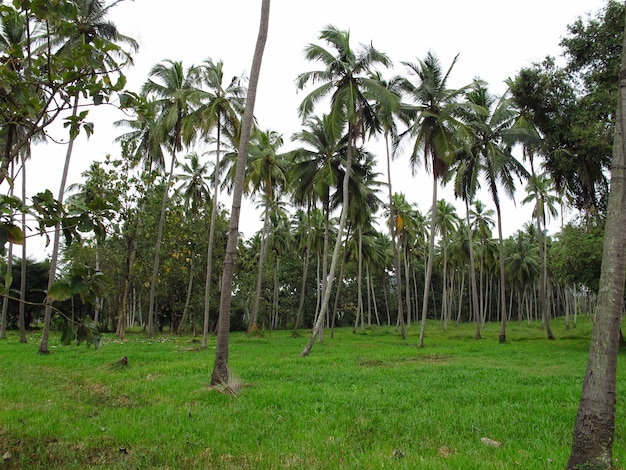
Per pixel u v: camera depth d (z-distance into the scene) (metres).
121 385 9.52
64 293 2.97
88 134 3.69
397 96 20.02
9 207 2.83
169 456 5.05
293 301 50.84
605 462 4.23
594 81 17.55
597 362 4.41
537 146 22.84
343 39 17.70
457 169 27.25
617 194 4.59
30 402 7.91
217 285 37.44
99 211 3.37
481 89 25.36
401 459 4.98
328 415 6.89
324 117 22.47
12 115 3.49
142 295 37.44
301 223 42.38
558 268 22.05
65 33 3.65
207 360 14.33
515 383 10.11
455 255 46.78
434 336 34.75
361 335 37.31
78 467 4.75
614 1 16.48
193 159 33.00
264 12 9.79
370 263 46.75
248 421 6.52
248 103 9.61
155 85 24.47
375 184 28.06
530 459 4.95
